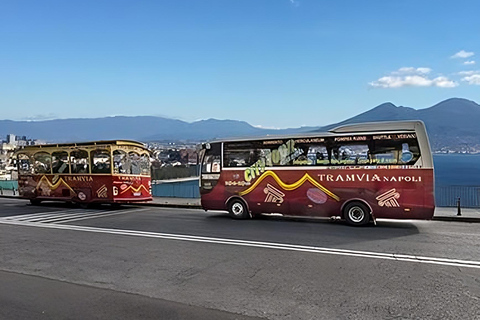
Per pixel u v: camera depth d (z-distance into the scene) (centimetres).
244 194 1462
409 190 1222
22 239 1050
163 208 1978
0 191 3181
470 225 1303
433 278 654
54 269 737
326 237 1050
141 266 749
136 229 1206
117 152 1883
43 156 2077
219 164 1516
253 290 598
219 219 1466
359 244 948
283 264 752
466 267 724
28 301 561
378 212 1256
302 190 1364
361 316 493
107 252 875
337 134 1323
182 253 855
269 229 1202
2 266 765
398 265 739
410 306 526
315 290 595
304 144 1372
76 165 1964
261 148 1445
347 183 1296
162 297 572
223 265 749
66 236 1088
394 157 1245
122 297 575
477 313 501
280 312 509
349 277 662
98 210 1841
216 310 519
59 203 2208
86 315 505
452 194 1789
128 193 1912
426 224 1324
